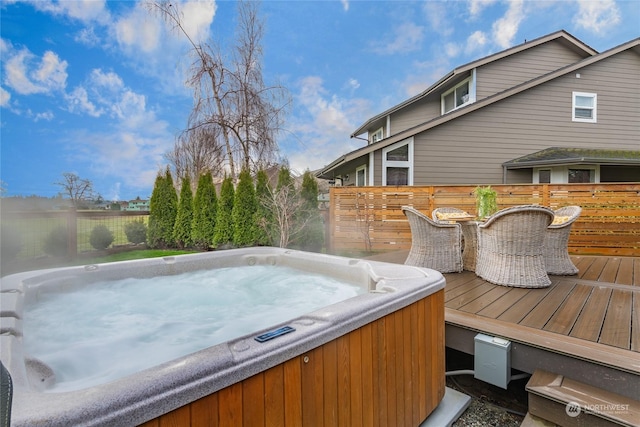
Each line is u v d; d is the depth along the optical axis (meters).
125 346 2.18
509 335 2.17
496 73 10.01
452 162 8.59
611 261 4.89
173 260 3.58
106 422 0.81
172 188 8.16
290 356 1.19
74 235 6.95
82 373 1.80
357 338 1.46
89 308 2.85
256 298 3.19
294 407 1.20
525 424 1.79
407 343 1.78
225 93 9.45
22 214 6.45
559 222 3.98
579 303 2.84
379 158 8.43
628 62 9.25
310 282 3.56
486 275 3.71
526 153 8.88
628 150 9.11
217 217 7.68
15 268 6.19
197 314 2.81
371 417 1.52
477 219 4.36
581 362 1.87
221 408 1.01
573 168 8.48
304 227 7.64
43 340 2.24
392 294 1.72
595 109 9.14
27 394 0.89
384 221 7.17
